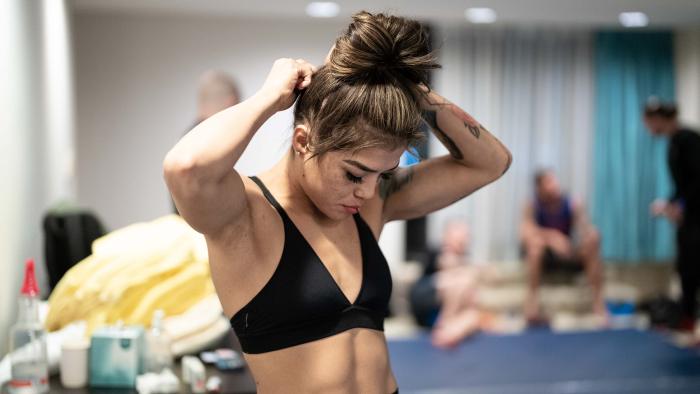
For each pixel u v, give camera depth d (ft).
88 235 9.02
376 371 4.28
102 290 6.76
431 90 4.23
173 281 7.02
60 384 6.27
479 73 21.72
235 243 3.92
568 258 19.51
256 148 20.22
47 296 8.80
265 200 4.13
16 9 8.47
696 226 16.85
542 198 19.57
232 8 19.20
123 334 6.23
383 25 3.85
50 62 11.99
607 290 20.76
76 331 6.70
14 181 8.13
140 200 20.56
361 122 3.72
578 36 22.06
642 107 22.36
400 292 19.22
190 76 20.49
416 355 15.05
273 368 4.09
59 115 13.46
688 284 17.30
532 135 21.97
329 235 4.29
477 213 21.71
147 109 20.42
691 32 22.39
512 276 20.70
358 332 4.23
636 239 22.24
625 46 22.24
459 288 17.07
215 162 3.44
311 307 4.08
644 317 20.17
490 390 12.87
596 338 16.39
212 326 7.17
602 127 22.20
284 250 4.09
